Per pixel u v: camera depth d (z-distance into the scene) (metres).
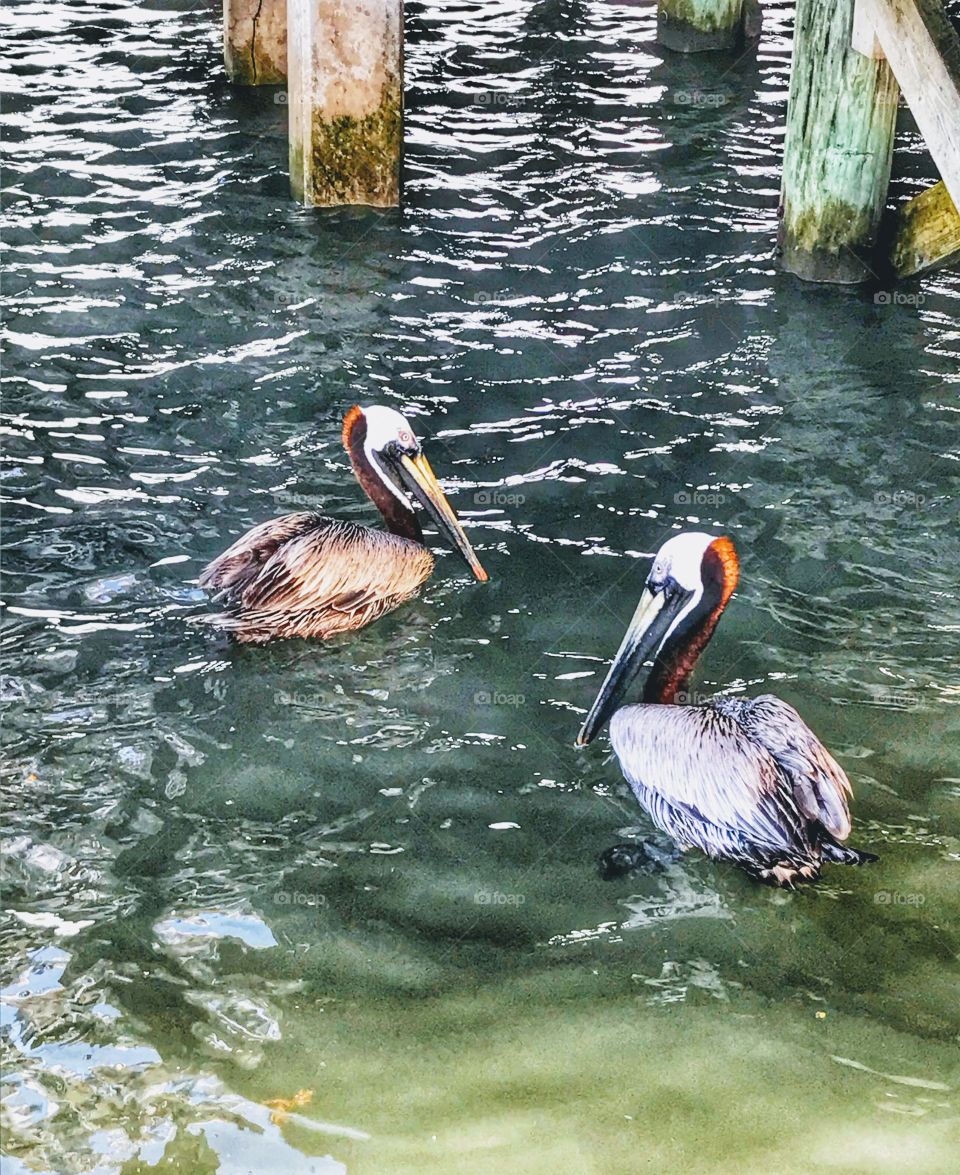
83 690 4.05
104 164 6.14
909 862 3.75
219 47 7.14
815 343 5.29
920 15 4.55
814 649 4.22
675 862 3.75
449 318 5.37
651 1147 3.26
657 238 5.82
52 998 3.46
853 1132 3.29
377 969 3.53
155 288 5.44
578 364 5.18
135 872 3.69
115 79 6.81
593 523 4.57
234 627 4.17
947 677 4.15
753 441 4.87
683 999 3.50
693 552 3.91
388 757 3.95
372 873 3.71
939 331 5.37
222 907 3.63
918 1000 3.50
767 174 6.26
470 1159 3.24
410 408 4.96
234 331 5.26
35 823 3.77
